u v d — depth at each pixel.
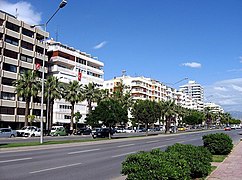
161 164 7.16
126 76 136.12
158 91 145.50
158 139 45.28
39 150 24.27
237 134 62.28
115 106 45.19
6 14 66.81
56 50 81.81
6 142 33.41
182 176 7.82
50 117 62.91
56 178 11.51
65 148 27.03
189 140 42.38
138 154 7.72
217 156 19.48
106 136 49.72
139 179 7.05
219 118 180.12
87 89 70.75
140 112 57.44
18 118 66.62
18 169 13.62
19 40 68.06
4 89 63.81
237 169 13.52
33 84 57.25
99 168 14.88
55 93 60.34
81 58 90.19
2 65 63.75
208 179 10.84
